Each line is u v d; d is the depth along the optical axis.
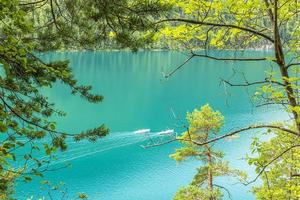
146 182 31.25
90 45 7.05
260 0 6.12
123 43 6.35
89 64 106.44
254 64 76.44
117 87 74.56
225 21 6.51
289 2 6.18
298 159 8.73
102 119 50.06
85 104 58.75
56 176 31.02
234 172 19.34
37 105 6.34
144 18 6.04
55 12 7.39
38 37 7.07
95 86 73.38
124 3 5.95
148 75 91.75
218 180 31.39
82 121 48.12
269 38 6.17
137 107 58.84
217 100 63.06
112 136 41.78
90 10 6.34
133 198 28.34
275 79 5.57
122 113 54.53
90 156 35.72
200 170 20.03
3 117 4.05
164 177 32.28
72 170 32.47
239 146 40.06
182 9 6.34
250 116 49.91
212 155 19.98
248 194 28.56
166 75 5.95
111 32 6.57
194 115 19.25
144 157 36.62
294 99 5.86
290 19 6.36
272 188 9.90
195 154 19.48
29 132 4.70
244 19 6.58
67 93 65.25
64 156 35.00
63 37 7.17
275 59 6.11
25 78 5.77
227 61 6.73
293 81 5.41
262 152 6.58
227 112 53.06
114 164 34.44
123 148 38.53
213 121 18.98
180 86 78.25
